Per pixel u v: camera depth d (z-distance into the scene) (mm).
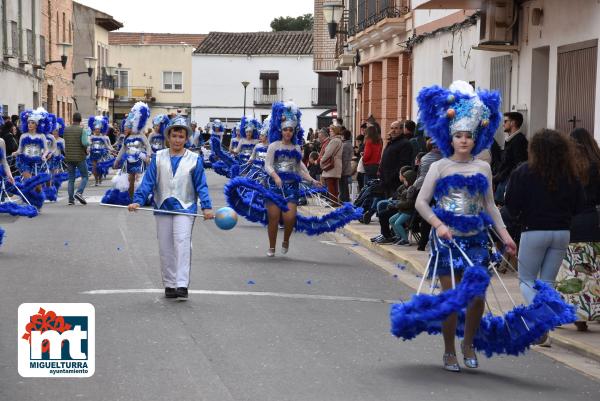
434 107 7844
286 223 14211
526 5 17250
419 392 7035
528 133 17125
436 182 7773
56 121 24000
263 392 6867
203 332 8727
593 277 9234
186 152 10508
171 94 78625
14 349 7914
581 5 15141
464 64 20734
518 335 7766
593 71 14836
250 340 8484
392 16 26984
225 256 13961
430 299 7234
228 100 69062
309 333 8883
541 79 17047
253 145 26141
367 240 16047
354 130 36344
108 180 33969
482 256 7699
